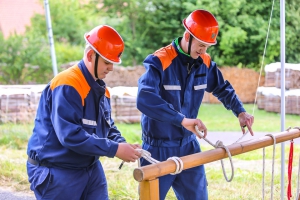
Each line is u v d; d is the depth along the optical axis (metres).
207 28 3.04
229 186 5.76
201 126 2.80
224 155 2.64
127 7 19.56
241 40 17.73
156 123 3.26
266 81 13.62
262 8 17.77
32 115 9.79
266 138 2.96
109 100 3.08
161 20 19.52
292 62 8.04
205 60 3.43
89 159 2.85
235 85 16.45
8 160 6.98
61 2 21.14
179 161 2.31
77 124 2.65
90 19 21.27
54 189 2.75
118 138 3.07
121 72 14.83
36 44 16.77
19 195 5.62
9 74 16.30
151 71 3.08
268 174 6.32
